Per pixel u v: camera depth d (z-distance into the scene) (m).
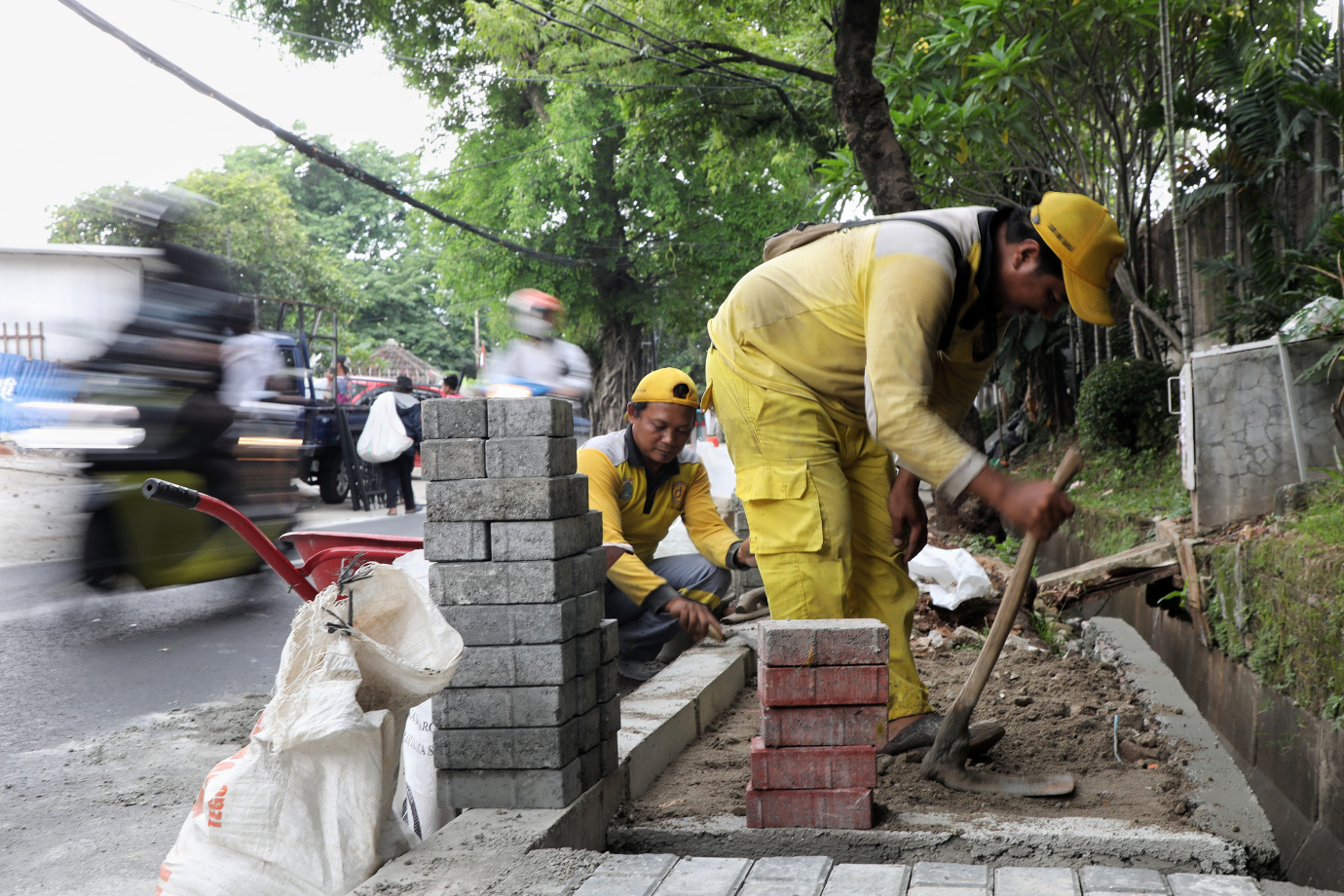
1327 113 7.77
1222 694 4.95
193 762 3.86
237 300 7.46
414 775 2.77
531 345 10.73
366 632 2.34
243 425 7.15
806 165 21.03
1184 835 2.49
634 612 4.45
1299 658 3.90
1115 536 7.80
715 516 4.80
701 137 19.31
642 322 26.81
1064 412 14.82
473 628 2.52
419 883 2.05
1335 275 6.49
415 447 13.14
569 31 20.42
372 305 48.91
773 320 3.16
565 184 24.92
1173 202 8.24
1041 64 9.66
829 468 3.19
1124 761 3.29
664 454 4.45
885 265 2.88
